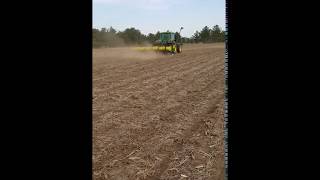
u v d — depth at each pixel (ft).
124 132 33.53
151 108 44.98
